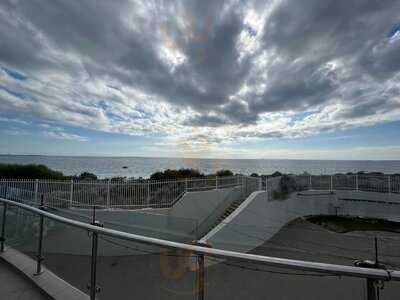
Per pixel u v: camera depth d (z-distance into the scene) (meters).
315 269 1.22
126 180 10.10
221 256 1.48
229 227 9.13
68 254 2.80
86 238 2.86
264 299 1.76
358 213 14.06
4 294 2.19
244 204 10.43
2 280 2.45
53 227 3.25
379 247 7.48
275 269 1.83
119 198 9.27
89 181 9.04
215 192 11.78
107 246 2.69
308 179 15.19
